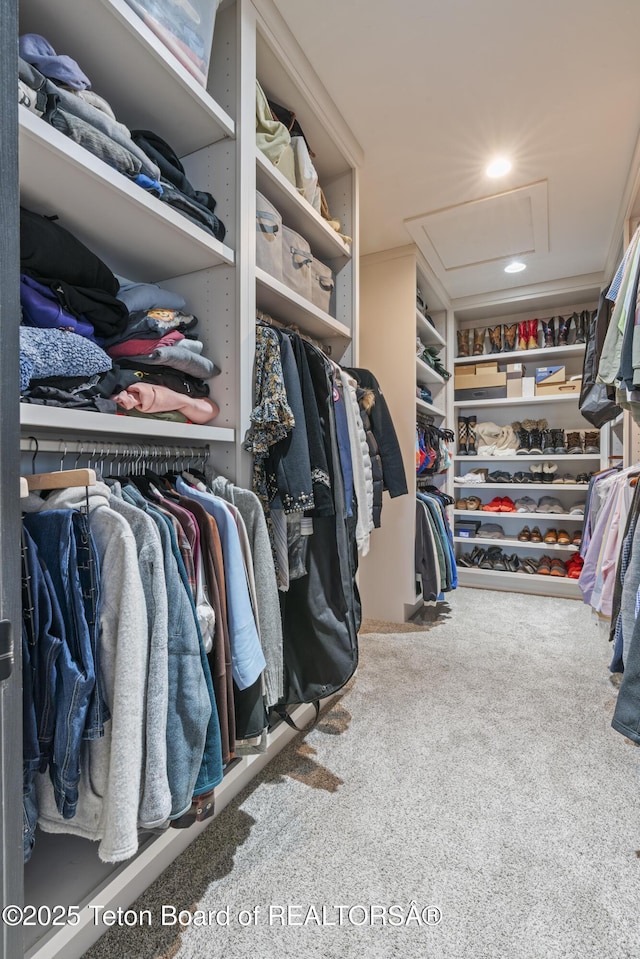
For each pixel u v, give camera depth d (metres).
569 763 1.44
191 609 0.90
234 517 1.11
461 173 2.12
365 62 1.53
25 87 0.79
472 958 0.86
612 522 1.93
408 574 2.81
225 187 1.33
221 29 1.32
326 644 1.39
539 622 2.84
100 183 0.93
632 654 1.07
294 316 1.74
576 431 3.53
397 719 1.70
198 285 1.37
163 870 1.05
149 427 1.05
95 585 0.78
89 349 0.94
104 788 0.76
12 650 0.52
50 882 0.90
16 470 0.52
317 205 1.78
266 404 1.25
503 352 3.68
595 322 2.35
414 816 1.22
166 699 0.82
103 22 0.96
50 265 0.96
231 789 1.28
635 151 1.94
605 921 0.93
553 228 2.61
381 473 1.95
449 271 3.18
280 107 1.61
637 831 1.17
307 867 1.06
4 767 0.51
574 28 1.39
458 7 1.33
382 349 2.90
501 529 3.84
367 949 0.88
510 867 1.06
